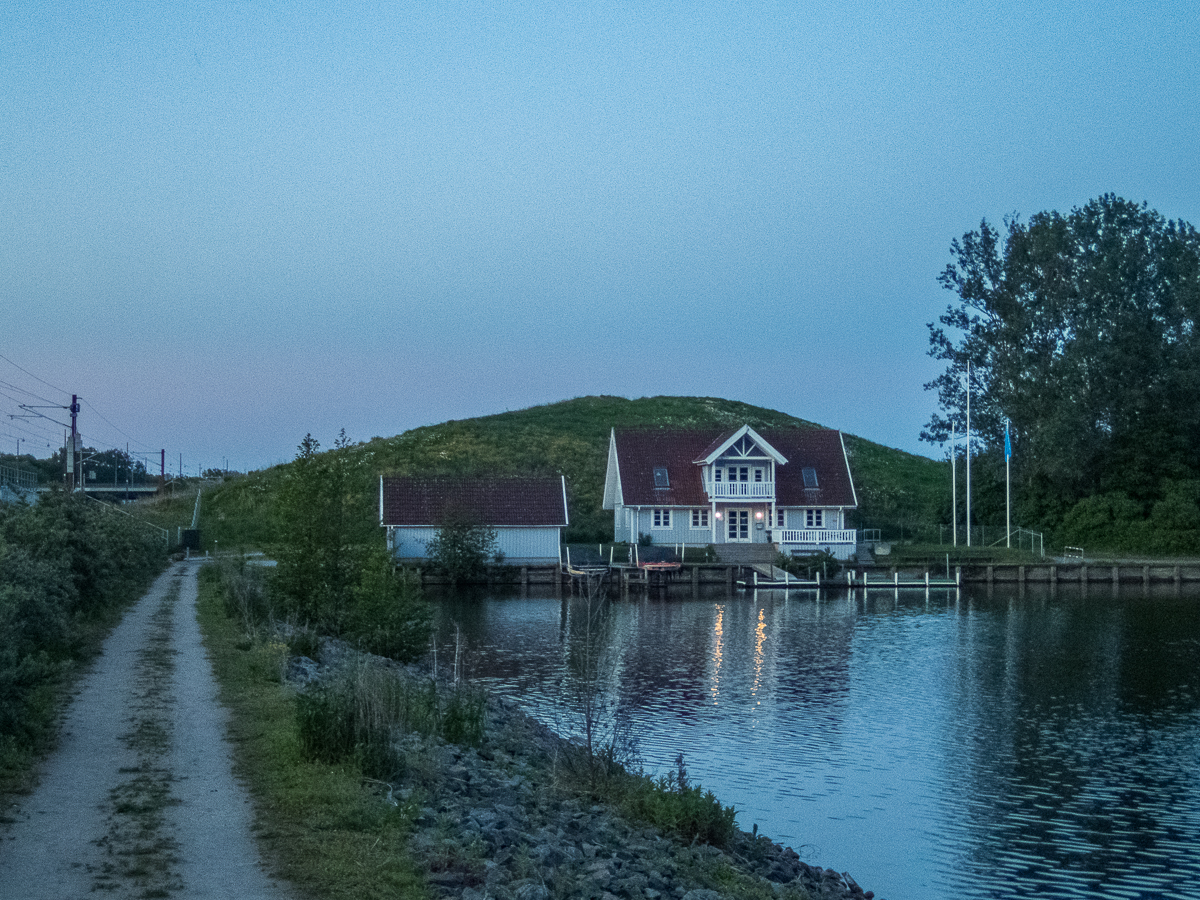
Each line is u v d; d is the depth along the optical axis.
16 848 11.56
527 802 16.03
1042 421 79.31
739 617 53.34
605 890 12.30
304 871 11.09
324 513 34.78
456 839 12.82
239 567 46.03
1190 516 77.00
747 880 14.44
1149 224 82.81
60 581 24.62
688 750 25.98
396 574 35.81
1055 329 81.69
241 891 10.52
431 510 69.94
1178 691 33.59
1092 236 82.31
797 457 78.31
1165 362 80.06
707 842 16.14
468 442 100.88
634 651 41.62
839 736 27.55
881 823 20.86
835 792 22.77
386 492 70.62
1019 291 83.44
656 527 74.81
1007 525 78.75
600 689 33.53
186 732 17.52
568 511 78.38
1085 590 67.50
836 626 49.72
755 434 74.19
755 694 33.03
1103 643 44.00
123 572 39.19
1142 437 80.12
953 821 21.00
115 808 13.11
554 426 109.44
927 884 17.89
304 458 35.53
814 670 37.47
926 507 95.81
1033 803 22.16
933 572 71.00
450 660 38.50
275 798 13.69
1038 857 19.19
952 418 85.38
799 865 17.12
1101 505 79.38
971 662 39.16
